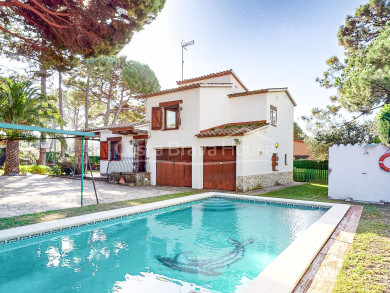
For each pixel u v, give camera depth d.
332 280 3.14
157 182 14.43
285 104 16.19
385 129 7.86
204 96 13.06
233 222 7.47
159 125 14.28
